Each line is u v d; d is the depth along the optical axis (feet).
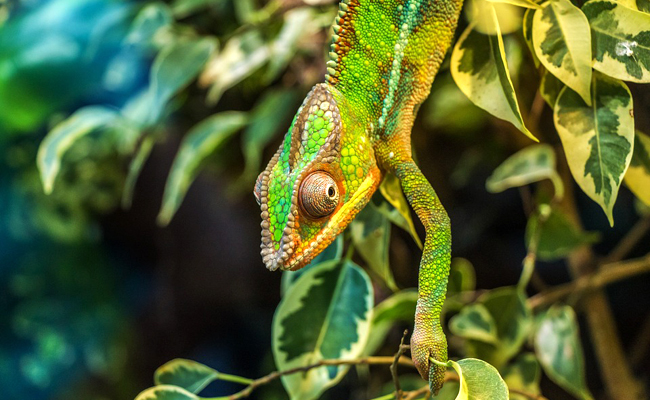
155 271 5.23
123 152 3.67
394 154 1.66
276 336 1.85
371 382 3.12
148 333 5.14
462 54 1.69
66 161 4.32
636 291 4.00
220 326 4.86
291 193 1.58
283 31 2.18
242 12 2.41
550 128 2.20
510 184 2.17
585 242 2.08
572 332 2.07
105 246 5.19
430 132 3.51
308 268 1.93
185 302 4.78
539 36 1.66
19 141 4.41
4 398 5.42
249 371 5.03
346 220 1.61
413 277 2.98
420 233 2.83
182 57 2.14
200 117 3.07
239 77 2.23
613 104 1.67
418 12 1.67
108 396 5.40
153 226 4.73
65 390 5.46
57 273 5.33
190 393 1.81
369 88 1.65
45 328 5.47
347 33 1.65
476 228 4.03
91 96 3.18
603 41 1.65
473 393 1.60
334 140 1.60
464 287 2.30
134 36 2.23
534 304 2.20
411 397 1.80
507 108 1.67
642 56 1.63
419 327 1.60
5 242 5.06
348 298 1.86
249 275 4.61
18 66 2.48
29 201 4.79
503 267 4.01
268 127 2.31
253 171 2.68
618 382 2.27
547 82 1.73
